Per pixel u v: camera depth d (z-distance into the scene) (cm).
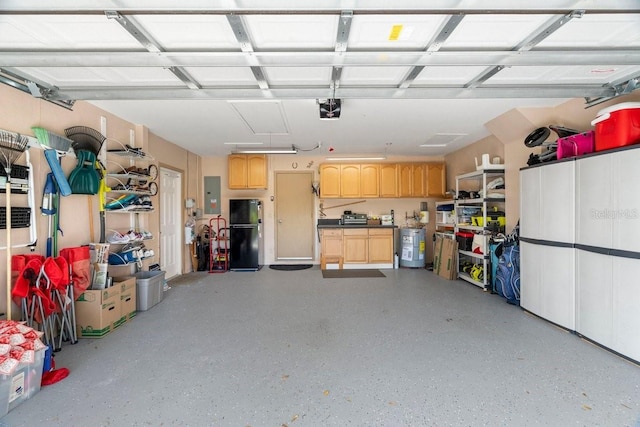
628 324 244
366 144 574
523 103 359
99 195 349
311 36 196
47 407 191
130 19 173
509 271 400
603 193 263
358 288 486
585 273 282
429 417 181
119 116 390
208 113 381
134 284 360
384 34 194
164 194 537
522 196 365
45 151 278
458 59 217
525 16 173
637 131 248
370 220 690
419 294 449
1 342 192
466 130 476
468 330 311
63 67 228
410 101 350
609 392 205
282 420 179
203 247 655
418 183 677
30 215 264
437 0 158
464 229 554
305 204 710
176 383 218
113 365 243
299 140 536
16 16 169
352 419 179
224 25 183
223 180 693
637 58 210
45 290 257
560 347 271
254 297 436
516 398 199
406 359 251
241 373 231
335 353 262
